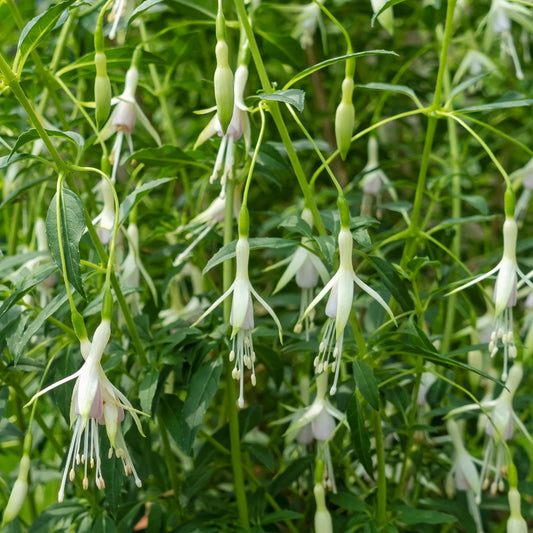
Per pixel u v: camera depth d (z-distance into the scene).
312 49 0.90
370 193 0.83
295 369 0.89
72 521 0.75
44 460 0.84
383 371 0.75
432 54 1.01
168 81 0.84
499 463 0.74
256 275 0.88
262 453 0.75
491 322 0.81
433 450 0.81
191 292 0.86
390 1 0.68
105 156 0.75
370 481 0.85
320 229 0.71
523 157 1.01
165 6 0.83
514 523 0.72
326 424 0.73
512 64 0.96
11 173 0.80
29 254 0.75
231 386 0.75
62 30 0.81
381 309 0.77
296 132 0.88
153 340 0.75
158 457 0.78
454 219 0.76
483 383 0.83
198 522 0.76
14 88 0.67
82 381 0.66
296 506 0.81
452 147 0.85
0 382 0.74
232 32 0.84
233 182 0.76
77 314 0.66
